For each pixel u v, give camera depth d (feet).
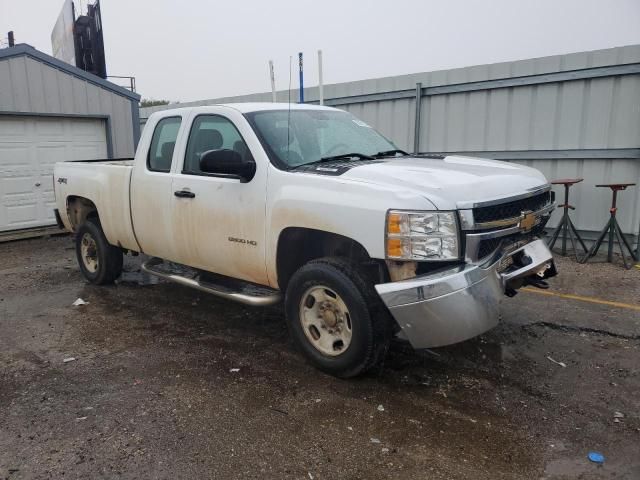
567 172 27.04
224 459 9.97
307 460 9.91
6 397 12.51
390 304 11.29
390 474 9.48
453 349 14.80
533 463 9.75
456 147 30.40
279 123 15.03
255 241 14.11
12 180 36.32
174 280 17.20
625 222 25.77
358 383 12.89
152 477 9.48
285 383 12.96
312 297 13.34
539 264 13.01
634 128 24.91
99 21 50.34
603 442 10.39
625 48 24.47
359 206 11.72
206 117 15.87
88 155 40.24
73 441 10.62
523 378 13.11
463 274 11.05
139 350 15.23
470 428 10.89
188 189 15.79
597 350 14.80
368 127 17.95
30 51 35.83
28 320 18.11
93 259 22.18
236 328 16.89
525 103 27.76
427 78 30.68
